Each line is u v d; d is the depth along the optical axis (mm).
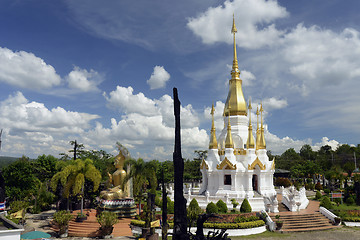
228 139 54906
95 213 46125
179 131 19219
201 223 20469
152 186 44750
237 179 52906
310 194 76625
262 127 59375
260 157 56875
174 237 17922
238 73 61656
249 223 39750
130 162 44656
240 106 59562
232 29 62719
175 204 18484
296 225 42250
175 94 19547
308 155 159125
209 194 54375
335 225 43344
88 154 75812
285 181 86875
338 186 81688
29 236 28672
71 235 39188
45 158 67125
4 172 57156
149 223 35000
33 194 59000
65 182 44844
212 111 59906
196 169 104875
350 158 127500
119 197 47594
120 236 39094
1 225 28250
